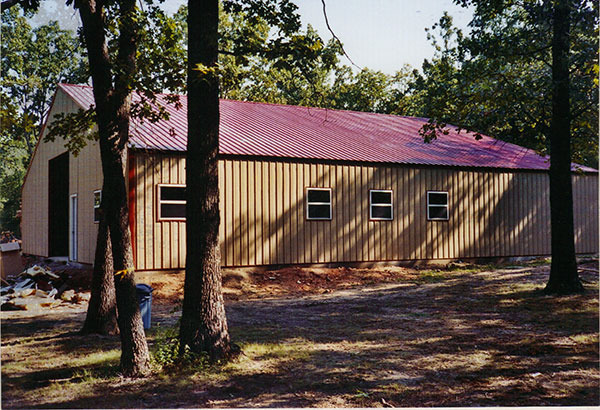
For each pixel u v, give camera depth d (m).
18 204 37.91
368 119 26.34
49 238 22.20
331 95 40.44
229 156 16.98
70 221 20.62
